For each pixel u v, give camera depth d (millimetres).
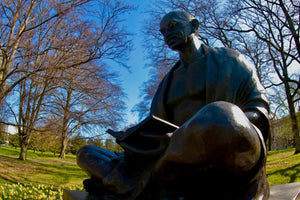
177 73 2275
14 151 28312
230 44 14648
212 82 1964
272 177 8625
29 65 12508
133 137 1643
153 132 1580
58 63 12664
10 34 13078
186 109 2102
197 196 1279
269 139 1749
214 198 1266
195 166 1152
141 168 1608
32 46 12484
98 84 14555
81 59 13102
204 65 2111
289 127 15805
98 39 12648
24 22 12898
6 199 4555
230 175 1160
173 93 2221
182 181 1260
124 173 1666
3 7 12922
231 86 1888
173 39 2145
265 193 1336
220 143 1052
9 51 12703
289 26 13797
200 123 1081
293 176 7918
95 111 17188
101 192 1891
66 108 15984
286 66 14672
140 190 1465
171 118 2238
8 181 11734
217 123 1057
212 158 1089
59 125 15273
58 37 13500
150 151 1514
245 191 1244
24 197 4652
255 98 1797
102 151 2020
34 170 15625
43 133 16562
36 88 15344
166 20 2191
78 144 39562
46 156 28016
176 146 1170
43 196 4641
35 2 13250
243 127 1068
